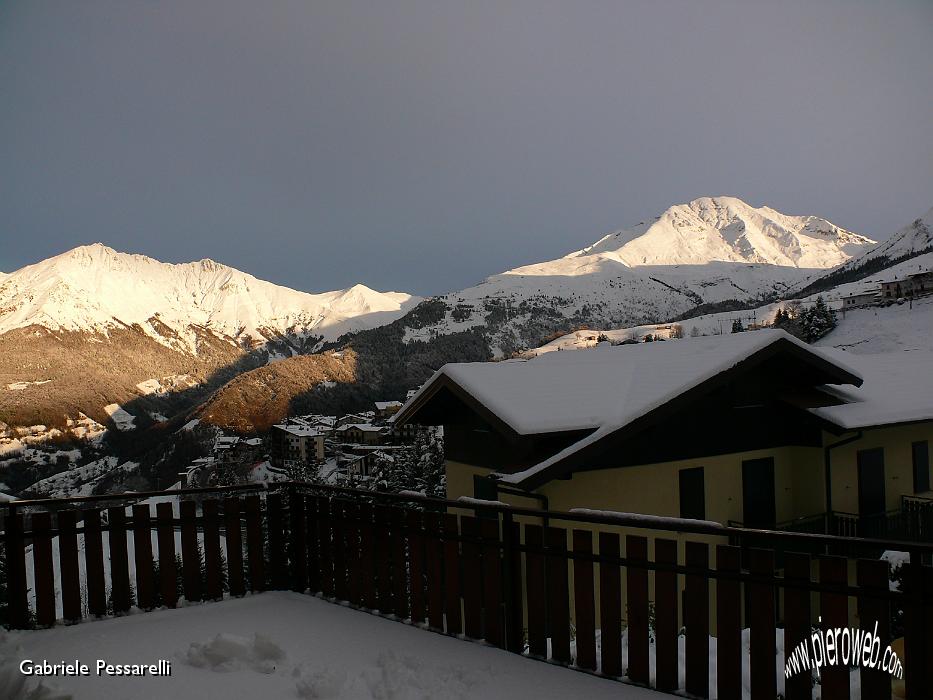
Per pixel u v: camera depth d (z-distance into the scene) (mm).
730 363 11602
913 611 3467
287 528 6410
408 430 103312
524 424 10562
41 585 5430
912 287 116438
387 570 5559
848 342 103875
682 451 12242
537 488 10516
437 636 5055
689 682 4074
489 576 4914
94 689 4117
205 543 6016
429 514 5277
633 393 11797
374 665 4477
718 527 3922
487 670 4414
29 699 3855
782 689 4270
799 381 13883
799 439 13742
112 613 5652
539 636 4656
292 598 6062
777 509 13430
